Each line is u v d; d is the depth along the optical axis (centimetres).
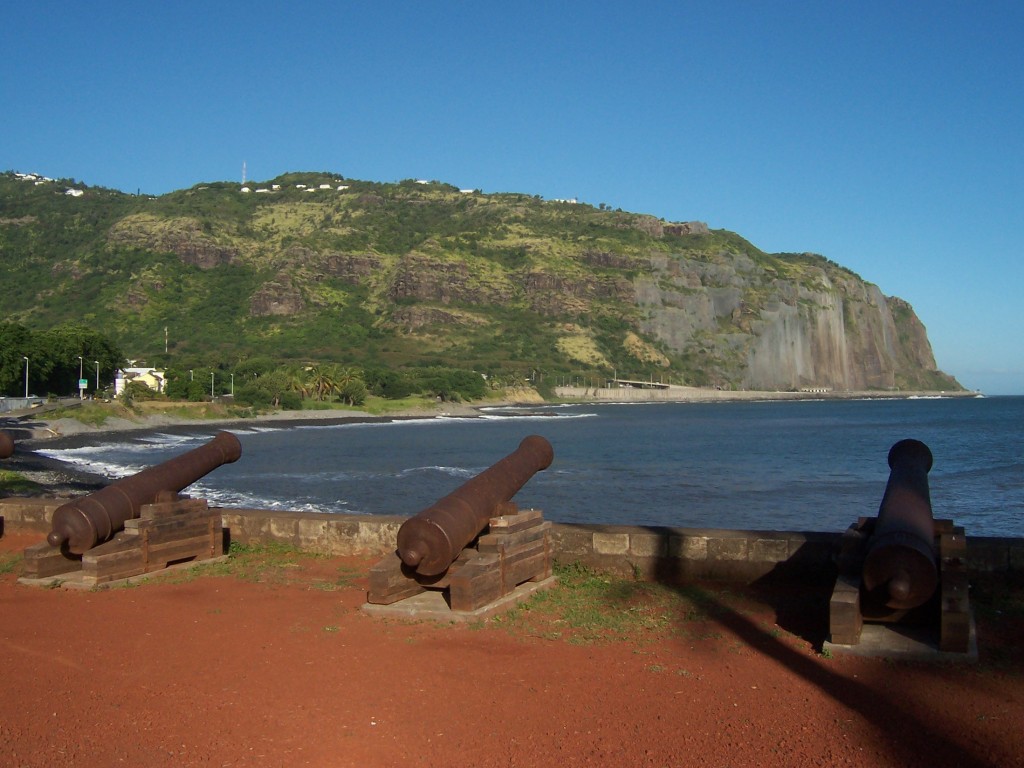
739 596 989
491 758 586
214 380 13912
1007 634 830
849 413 18700
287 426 11681
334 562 1203
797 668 749
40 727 646
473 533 955
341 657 790
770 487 4944
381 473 5766
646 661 773
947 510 3894
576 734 621
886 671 738
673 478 5466
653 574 1077
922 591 770
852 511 3931
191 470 1218
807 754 587
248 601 1001
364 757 589
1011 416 16700
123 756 595
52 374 10931
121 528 1139
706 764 574
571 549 1111
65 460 6122
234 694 704
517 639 838
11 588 1083
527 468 1069
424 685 717
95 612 963
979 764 571
